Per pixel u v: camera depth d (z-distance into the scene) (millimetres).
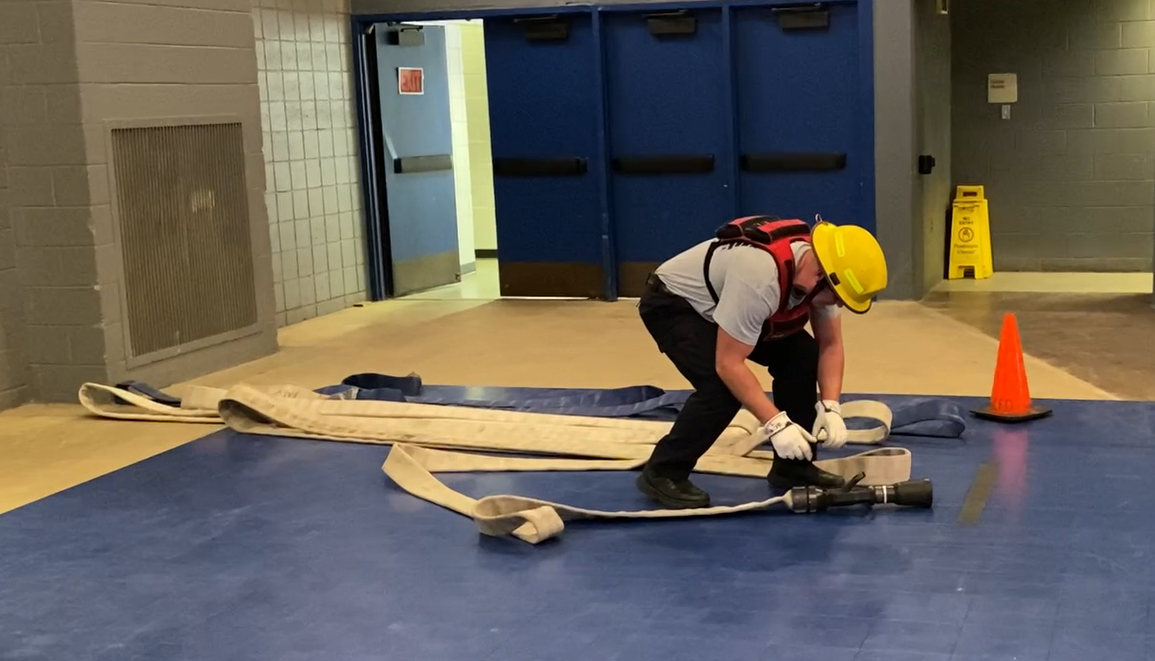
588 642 3094
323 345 7770
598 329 7910
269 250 7504
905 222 8414
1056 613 3146
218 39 7051
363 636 3211
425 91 9938
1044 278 9398
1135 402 5324
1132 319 7480
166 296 6688
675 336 4059
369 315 8914
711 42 8672
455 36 10570
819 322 4133
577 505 4250
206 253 6973
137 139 6484
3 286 6270
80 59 6109
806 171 8648
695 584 3449
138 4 6465
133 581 3703
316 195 8922
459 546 3883
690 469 4160
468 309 9000
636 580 3506
